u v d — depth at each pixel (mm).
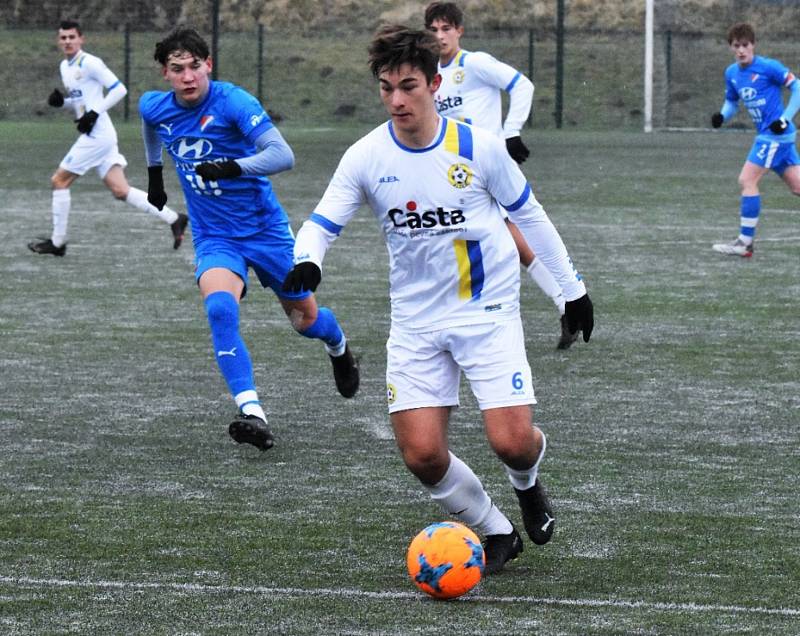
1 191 70000
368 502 20344
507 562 17500
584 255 48062
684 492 20797
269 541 18344
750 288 41219
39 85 130250
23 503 20188
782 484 21281
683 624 15109
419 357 16797
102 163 47781
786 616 15383
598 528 18969
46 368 30266
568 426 25062
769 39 130250
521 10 136625
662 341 33312
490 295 16688
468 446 23750
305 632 14828
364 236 54031
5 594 16109
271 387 28594
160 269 45094
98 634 14773
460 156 16328
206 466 22438
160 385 28672
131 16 136375
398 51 15867
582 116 122562
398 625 15070
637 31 132250
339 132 112812
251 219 24594
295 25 137000
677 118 122438
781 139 47312
